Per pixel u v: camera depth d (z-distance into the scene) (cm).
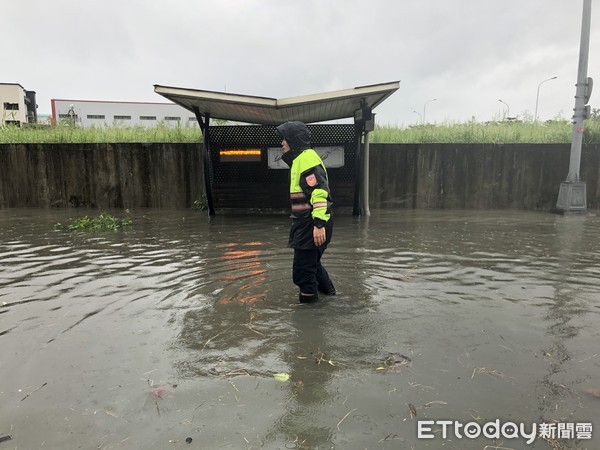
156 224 851
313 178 364
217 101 805
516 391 241
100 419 218
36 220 910
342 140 938
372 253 581
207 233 743
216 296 404
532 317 349
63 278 464
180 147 1105
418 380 253
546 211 1059
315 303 384
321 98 789
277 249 608
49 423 216
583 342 303
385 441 201
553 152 1074
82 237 708
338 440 202
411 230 770
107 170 1132
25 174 1151
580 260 538
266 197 969
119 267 509
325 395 238
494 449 195
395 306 375
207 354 287
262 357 283
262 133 955
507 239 681
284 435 205
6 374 264
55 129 1327
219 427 211
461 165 1093
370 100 859
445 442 200
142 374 262
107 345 302
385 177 1106
